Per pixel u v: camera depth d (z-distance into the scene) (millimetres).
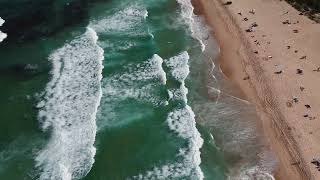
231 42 49719
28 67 46125
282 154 38062
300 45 48438
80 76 45031
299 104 41969
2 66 46219
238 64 46938
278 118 40938
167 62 47312
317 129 39688
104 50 48281
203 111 42094
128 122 40906
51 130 39844
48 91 43469
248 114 41625
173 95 43500
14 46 48719
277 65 46219
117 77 45125
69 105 42094
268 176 36438
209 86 44562
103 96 43094
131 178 36531
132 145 39031
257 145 38938
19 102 42500
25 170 36781
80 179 36219
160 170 37125
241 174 36719
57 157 37688
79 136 39375
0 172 36625
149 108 42188
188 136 39719
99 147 38750
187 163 37562
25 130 39938
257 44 48969
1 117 41062
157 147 38906
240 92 43875
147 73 45625
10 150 38281
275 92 43375
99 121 40844
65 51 48000
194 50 48938
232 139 39531
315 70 45344
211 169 37250
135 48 48781
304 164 37125
